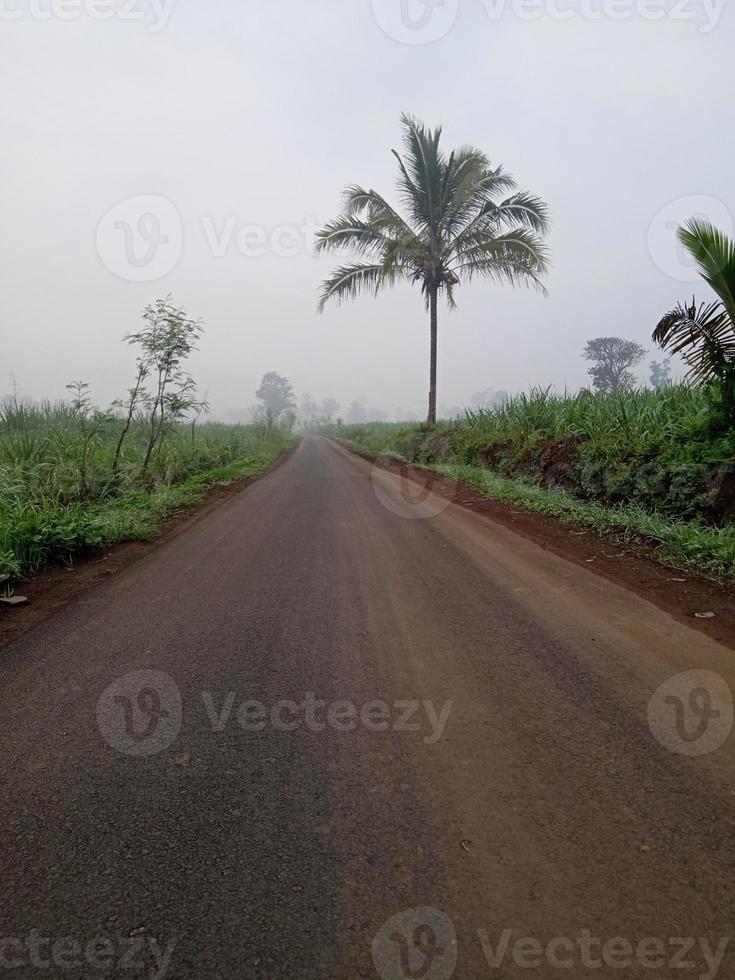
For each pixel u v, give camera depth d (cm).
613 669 304
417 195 1792
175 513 850
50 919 161
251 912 162
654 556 519
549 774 220
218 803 208
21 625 396
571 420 960
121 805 208
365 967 144
